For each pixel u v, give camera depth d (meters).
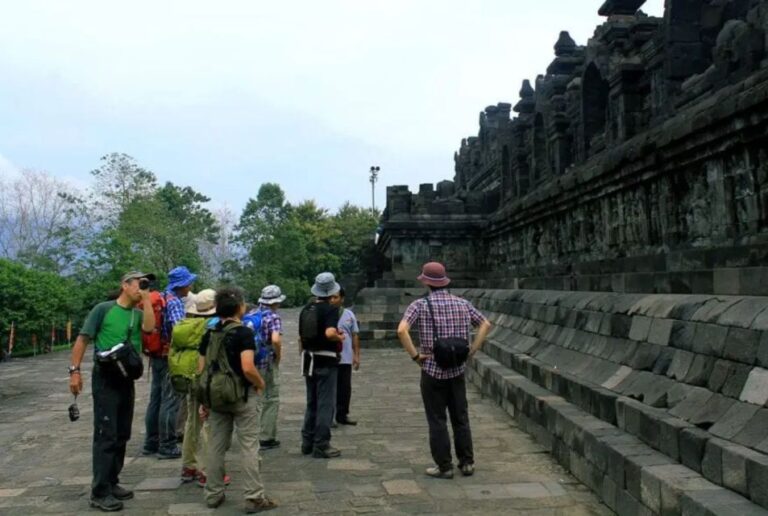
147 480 7.21
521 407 9.25
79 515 6.09
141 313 6.77
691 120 7.82
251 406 6.22
